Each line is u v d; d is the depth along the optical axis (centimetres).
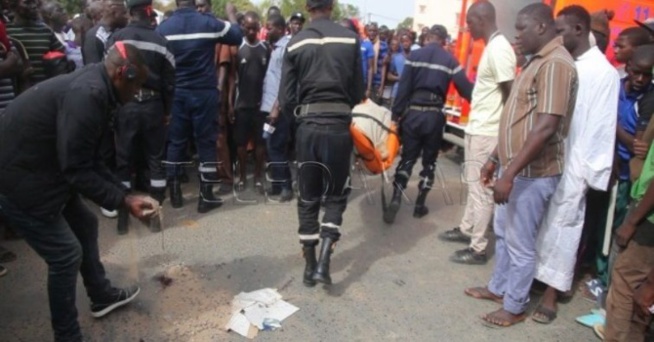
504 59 378
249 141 558
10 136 232
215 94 471
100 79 239
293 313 321
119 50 244
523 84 292
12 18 421
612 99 311
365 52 974
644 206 240
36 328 291
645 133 289
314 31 338
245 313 314
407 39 1033
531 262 310
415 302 345
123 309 315
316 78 335
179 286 346
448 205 554
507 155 303
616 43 383
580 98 312
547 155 291
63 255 253
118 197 249
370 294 351
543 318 328
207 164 482
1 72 338
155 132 429
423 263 406
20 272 354
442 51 466
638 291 239
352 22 628
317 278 339
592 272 399
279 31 542
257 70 527
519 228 306
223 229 449
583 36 317
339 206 353
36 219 243
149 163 443
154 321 305
